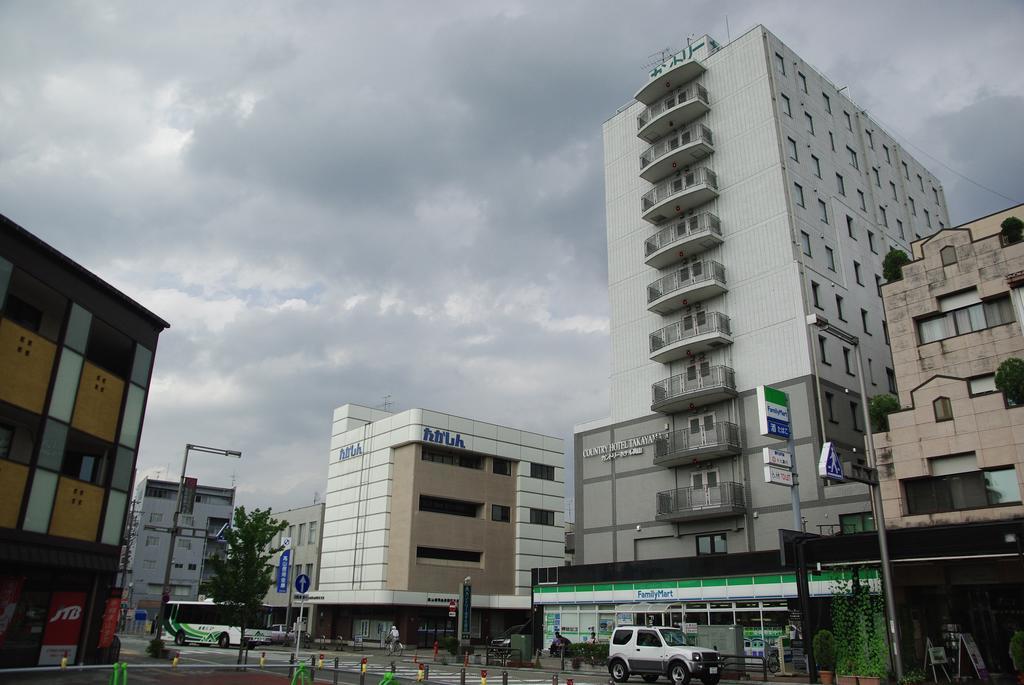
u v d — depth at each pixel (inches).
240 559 1161.4
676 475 1589.6
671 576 1402.6
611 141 2005.4
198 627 1882.4
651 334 1706.4
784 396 1326.3
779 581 1224.2
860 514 1274.6
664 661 942.4
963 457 995.9
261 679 929.5
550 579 1656.0
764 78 1654.8
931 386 1043.9
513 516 2383.1
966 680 849.5
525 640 1413.6
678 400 1571.1
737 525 1448.1
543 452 2519.7
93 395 1005.8
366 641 2150.6
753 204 1601.9
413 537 2119.8
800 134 1673.2
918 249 1216.2
